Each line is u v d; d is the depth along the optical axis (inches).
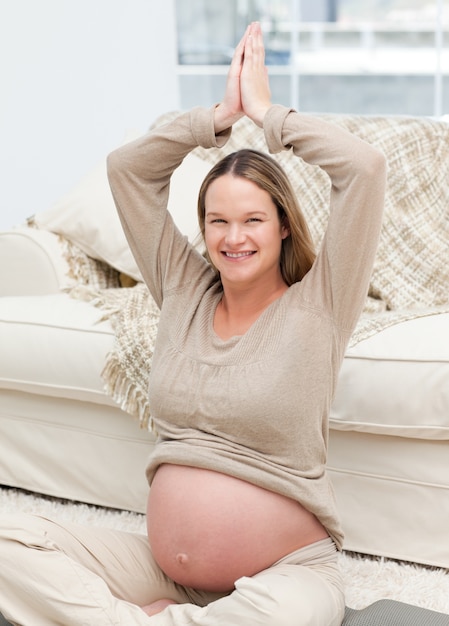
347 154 62.2
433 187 106.7
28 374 95.7
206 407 66.4
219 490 65.1
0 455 101.9
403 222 103.9
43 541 64.3
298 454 65.9
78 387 93.2
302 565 66.0
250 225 66.2
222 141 68.9
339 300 65.0
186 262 72.2
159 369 69.1
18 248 108.9
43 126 163.0
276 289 69.4
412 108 161.5
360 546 84.8
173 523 65.9
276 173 66.9
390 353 79.6
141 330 89.4
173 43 169.3
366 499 84.0
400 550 83.3
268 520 64.8
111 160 70.2
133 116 168.9
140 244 72.1
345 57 163.5
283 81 167.2
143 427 89.3
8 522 64.9
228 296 69.1
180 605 63.0
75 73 163.8
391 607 67.8
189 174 111.5
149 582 69.7
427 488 81.5
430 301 100.2
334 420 81.5
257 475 64.8
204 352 67.9
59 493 99.3
